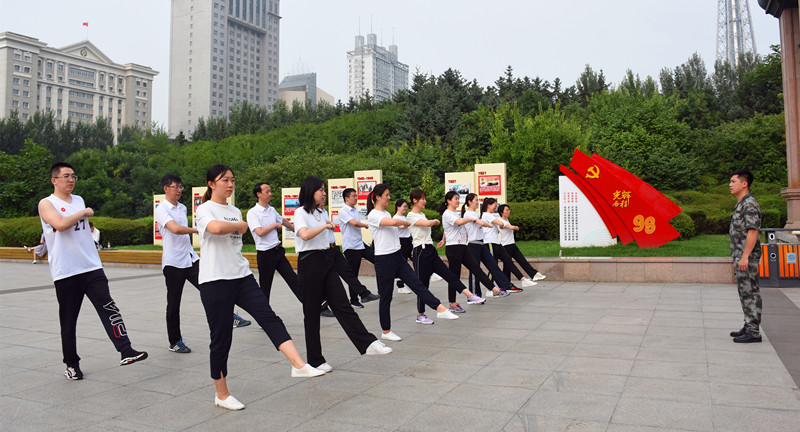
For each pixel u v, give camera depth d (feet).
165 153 119.85
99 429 9.94
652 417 9.74
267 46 379.96
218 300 11.17
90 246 14.25
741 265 15.34
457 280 21.22
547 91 134.41
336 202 45.83
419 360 14.51
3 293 31.65
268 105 380.99
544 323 19.26
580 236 37.50
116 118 320.09
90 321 22.06
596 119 85.15
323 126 121.08
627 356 14.29
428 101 92.12
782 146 72.28
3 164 80.69
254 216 19.95
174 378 13.44
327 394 11.74
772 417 9.59
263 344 17.35
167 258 16.26
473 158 74.54
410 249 27.78
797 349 14.57
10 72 264.93
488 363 13.97
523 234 45.11
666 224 34.73
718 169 75.36
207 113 332.60
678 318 19.40
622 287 28.14
